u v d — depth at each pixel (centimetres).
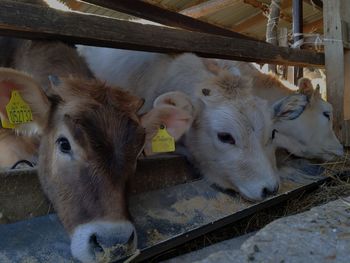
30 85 59
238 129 86
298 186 94
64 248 54
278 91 123
